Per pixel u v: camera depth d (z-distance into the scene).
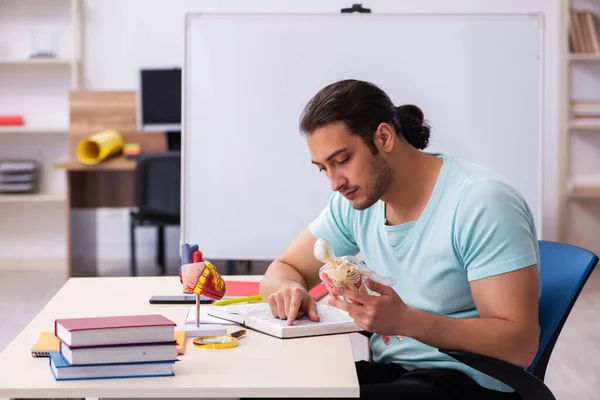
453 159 1.77
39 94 6.04
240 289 2.10
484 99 3.36
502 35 3.33
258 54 3.41
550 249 1.91
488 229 1.63
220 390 1.34
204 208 3.47
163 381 1.37
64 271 5.94
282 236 3.46
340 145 1.65
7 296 5.09
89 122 5.65
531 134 3.36
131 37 6.02
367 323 1.54
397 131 1.73
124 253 6.28
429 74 3.37
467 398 1.66
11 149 6.09
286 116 3.42
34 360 1.47
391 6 5.97
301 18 3.39
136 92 5.66
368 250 1.90
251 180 3.45
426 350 1.77
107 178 5.75
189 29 3.41
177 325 1.73
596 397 3.29
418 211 1.76
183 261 1.75
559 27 5.96
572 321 4.48
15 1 5.92
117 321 1.42
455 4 5.97
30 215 6.20
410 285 1.79
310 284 2.08
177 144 5.75
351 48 3.39
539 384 1.58
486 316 1.61
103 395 1.33
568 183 6.02
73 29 5.82
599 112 5.95
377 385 1.64
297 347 1.58
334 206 2.03
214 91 3.43
